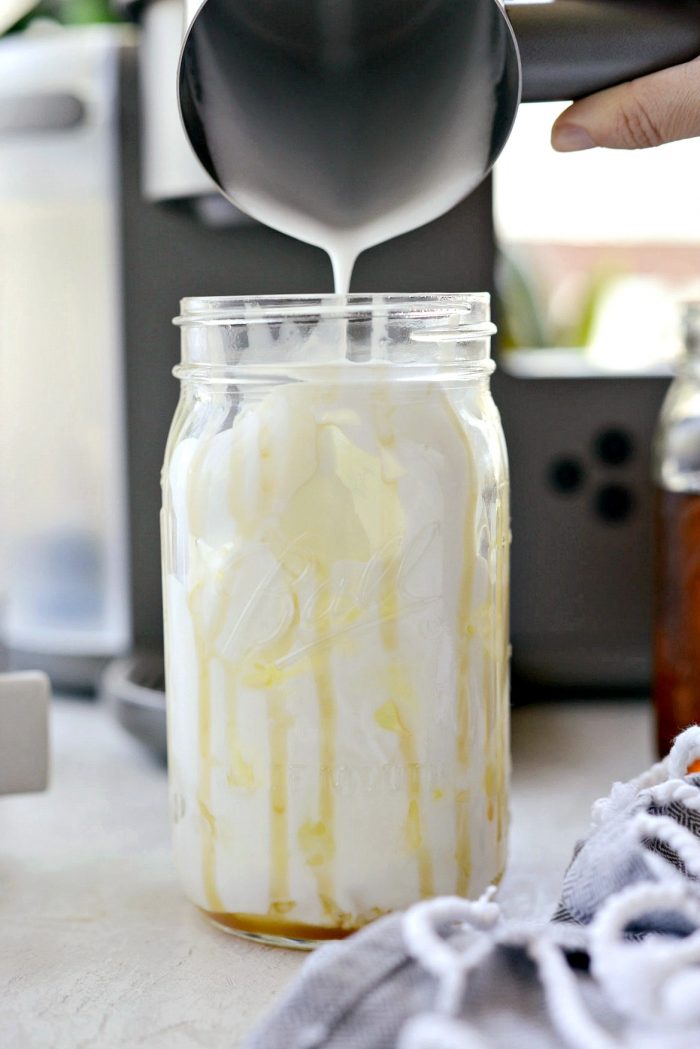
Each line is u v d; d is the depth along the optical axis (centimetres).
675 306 79
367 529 49
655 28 53
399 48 50
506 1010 41
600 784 65
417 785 50
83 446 75
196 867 52
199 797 51
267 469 49
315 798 50
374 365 49
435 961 41
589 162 80
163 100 68
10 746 56
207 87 51
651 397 74
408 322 49
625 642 76
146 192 71
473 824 51
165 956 51
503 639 53
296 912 50
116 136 73
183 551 51
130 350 74
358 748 49
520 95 53
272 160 52
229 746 50
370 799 50
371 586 49
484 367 52
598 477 75
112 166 74
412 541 49
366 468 49
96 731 73
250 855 50
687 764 50
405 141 52
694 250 83
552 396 74
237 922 51
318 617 49
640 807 48
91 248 74
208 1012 47
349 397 49
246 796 50
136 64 73
